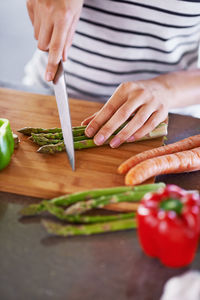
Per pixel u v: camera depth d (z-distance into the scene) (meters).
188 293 0.49
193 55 0.97
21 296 0.52
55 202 0.61
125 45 0.90
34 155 0.71
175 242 0.52
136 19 0.86
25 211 0.60
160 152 0.70
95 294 0.52
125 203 0.62
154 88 0.77
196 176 0.70
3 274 0.54
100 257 0.56
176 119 0.84
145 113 0.73
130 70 0.94
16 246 0.57
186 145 0.72
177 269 0.55
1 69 1.84
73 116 0.81
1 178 0.66
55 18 0.70
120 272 0.54
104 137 0.72
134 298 0.52
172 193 0.54
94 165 0.69
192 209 0.52
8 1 2.41
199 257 0.56
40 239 0.58
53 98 0.85
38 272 0.54
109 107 0.73
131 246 0.58
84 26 0.90
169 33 0.88
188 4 0.84
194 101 0.82
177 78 0.81
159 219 0.52
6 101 0.83
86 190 0.65
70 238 0.58
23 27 2.18
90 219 0.59
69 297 0.52
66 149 0.71
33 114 0.80
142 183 0.66
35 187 0.65
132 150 0.73
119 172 0.68
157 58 0.92
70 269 0.55
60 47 0.71
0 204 0.63
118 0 0.85
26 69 1.08
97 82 0.96
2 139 0.66
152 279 0.54
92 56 0.93
